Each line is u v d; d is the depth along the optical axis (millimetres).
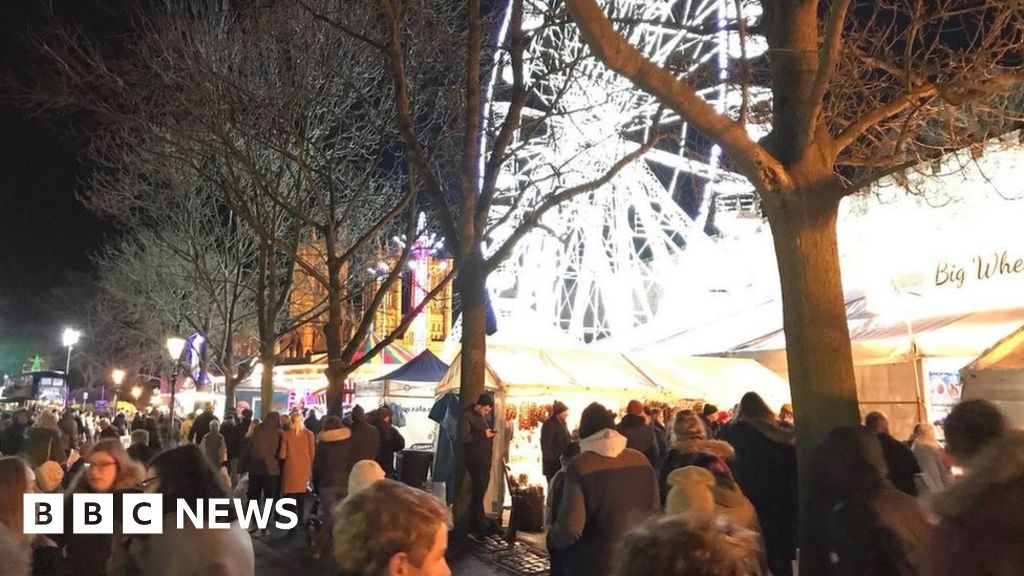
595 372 14531
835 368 5750
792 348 5883
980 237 12883
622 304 23844
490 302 24078
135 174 24312
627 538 1937
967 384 7164
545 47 14242
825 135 6137
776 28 6328
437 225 17172
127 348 55000
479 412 11531
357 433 10602
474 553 10445
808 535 3477
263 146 17969
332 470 10406
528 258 24281
